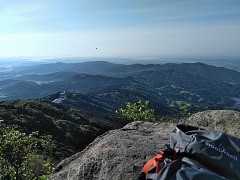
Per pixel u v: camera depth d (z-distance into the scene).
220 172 2.54
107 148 4.94
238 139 2.77
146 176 2.57
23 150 12.79
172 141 3.00
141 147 4.86
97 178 4.30
